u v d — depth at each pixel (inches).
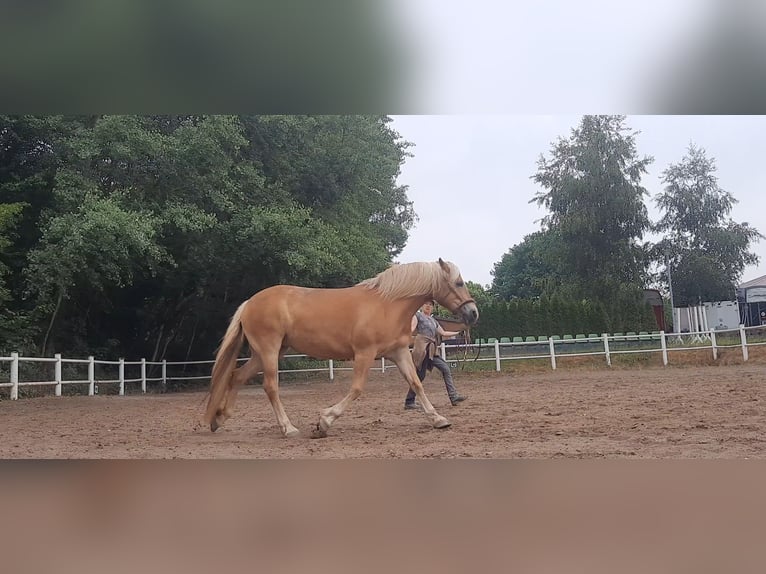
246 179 935.0
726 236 1898.4
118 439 300.7
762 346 911.7
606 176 1529.3
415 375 305.6
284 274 975.0
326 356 296.7
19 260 791.7
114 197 769.6
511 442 257.9
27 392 697.6
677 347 988.6
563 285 1588.3
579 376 764.0
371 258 1104.2
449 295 299.6
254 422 385.7
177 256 928.9
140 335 1083.3
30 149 833.5
